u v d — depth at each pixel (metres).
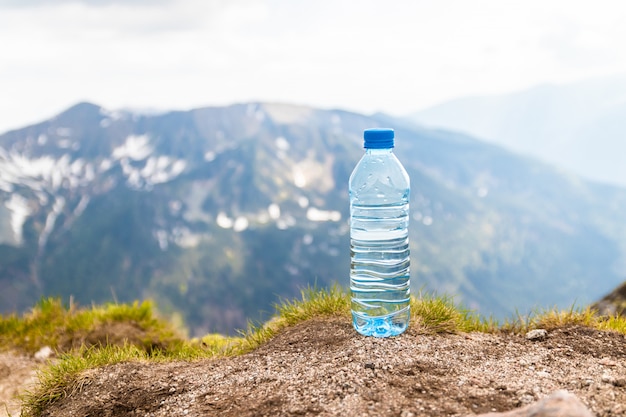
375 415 0.42
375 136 0.58
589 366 0.50
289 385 0.49
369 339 0.57
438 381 0.48
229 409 0.47
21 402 0.63
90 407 0.53
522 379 0.48
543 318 0.63
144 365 0.61
